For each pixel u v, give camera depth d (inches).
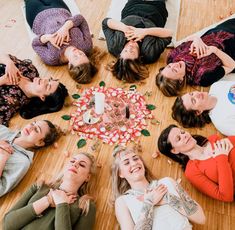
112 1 119.4
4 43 106.0
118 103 88.9
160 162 77.9
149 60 98.7
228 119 78.8
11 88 84.8
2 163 70.2
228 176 66.5
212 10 119.7
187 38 98.9
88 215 64.2
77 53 92.7
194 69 89.3
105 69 99.0
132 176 67.6
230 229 67.6
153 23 101.7
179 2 119.8
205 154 71.6
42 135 76.6
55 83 85.3
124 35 97.0
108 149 80.2
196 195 72.9
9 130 79.4
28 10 106.8
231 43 91.1
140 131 83.4
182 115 82.7
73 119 85.6
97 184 73.9
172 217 59.6
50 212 63.1
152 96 91.7
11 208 65.1
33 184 69.1
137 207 61.9
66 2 119.7
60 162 77.8
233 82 83.7
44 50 96.9
